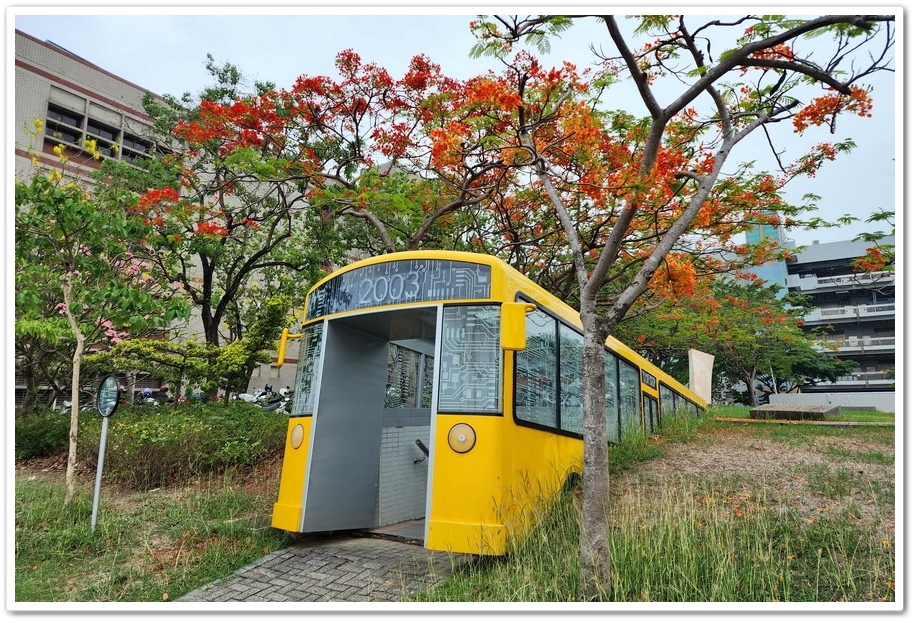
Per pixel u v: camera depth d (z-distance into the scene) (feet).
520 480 17.67
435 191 38.17
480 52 20.98
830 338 125.49
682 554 14.62
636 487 22.27
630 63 16.02
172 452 29.32
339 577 16.94
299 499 20.16
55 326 28.86
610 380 33.40
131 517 23.12
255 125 36.63
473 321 18.54
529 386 19.74
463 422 17.33
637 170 16.52
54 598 16.03
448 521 16.58
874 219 27.99
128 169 44.96
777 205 31.27
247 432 33.35
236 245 52.37
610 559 14.66
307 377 22.11
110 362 39.04
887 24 16.19
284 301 37.24
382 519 23.35
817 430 37.14
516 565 15.29
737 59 16.15
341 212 36.58
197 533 21.03
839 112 19.75
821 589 13.70
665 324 61.98
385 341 24.66
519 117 22.30
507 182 34.30
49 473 34.17
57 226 25.89
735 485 21.83
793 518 17.70
